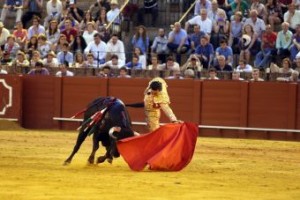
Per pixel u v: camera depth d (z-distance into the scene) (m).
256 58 44.28
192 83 43.03
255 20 44.84
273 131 42.31
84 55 46.12
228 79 43.09
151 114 28.33
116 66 44.97
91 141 37.91
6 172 25.95
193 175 26.33
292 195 22.66
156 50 46.12
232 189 23.44
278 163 30.98
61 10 50.19
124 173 26.31
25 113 45.53
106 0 50.50
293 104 42.00
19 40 48.28
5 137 39.03
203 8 47.19
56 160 29.98
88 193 21.98
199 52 44.31
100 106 27.66
